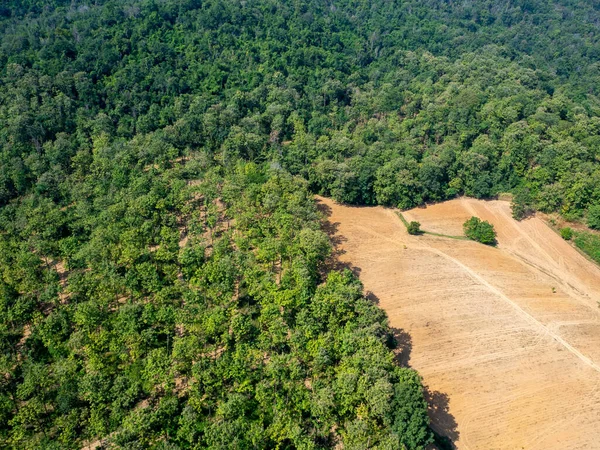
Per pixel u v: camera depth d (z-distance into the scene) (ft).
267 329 357.20
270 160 601.62
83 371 318.65
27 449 277.44
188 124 613.93
